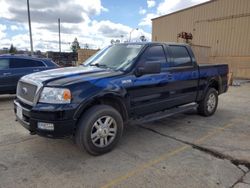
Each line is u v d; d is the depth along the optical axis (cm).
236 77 1894
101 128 379
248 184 305
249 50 1803
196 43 2188
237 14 1855
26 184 301
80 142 365
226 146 428
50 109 336
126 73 414
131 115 434
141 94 437
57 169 340
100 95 370
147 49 457
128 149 410
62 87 343
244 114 670
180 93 530
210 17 2050
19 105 386
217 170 340
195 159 375
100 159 372
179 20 2342
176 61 516
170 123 566
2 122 564
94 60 495
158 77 465
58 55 2650
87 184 303
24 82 390
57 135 341
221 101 883
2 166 347
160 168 345
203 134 492
